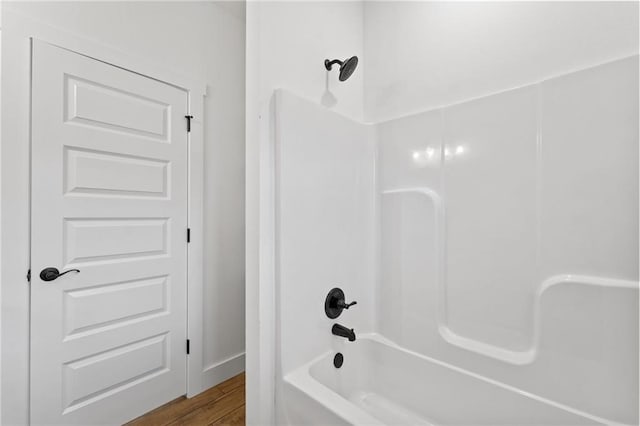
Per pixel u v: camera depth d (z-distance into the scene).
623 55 0.93
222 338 2.18
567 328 0.99
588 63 0.99
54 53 1.45
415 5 1.41
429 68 1.35
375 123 1.51
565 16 1.03
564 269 1.00
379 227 1.47
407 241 1.37
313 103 1.21
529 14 1.10
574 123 0.99
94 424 1.58
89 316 1.56
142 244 1.76
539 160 1.05
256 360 1.10
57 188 1.46
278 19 1.17
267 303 1.10
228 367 2.19
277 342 1.10
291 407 1.05
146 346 1.78
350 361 1.37
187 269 1.97
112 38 1.65
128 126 1.70
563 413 0.97
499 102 1.14
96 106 1.58
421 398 1.27
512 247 1.10
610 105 0.94
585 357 0.96
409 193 1.36
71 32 1.51
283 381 1.08
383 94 1.51
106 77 1.62
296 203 1.13
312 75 1.30
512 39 1.14
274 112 1.12
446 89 1.30
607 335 0.92
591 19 0.98
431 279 1.29
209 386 2.07
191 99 1.98
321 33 1.35
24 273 1.38
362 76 1.59
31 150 1.39
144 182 1.76
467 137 1.21
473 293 1.19
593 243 0.96
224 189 2.19
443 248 1.26
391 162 1.45
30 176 1.39
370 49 1.57
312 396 0.98
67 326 1.50
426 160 1.33
